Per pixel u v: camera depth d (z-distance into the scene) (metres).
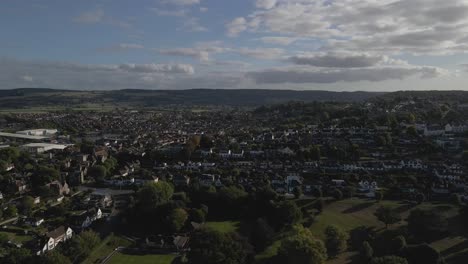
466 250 193.88
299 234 187.75
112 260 190.38
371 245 197.50
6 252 187.12
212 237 186.00
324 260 174.62
